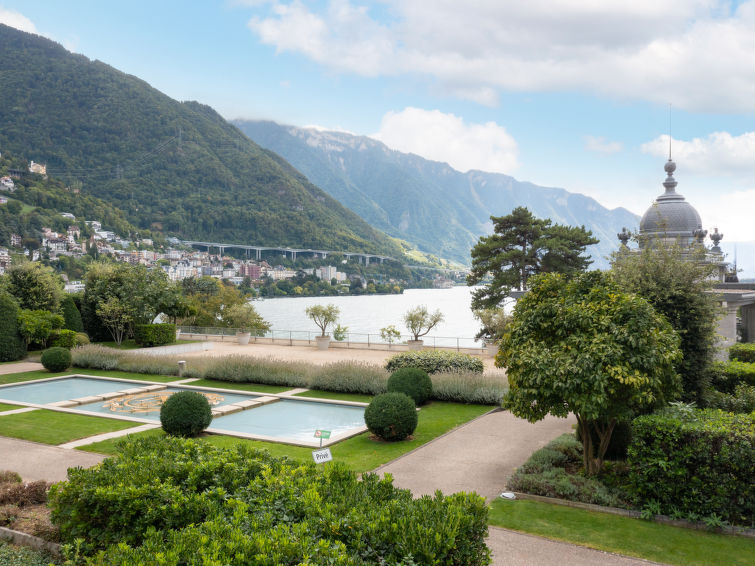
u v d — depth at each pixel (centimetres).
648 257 1320
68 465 1155
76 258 14362
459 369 2047
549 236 3547
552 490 943
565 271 3319
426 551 502
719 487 821
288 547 483
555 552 732
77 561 620
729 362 1686
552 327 1025
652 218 3841
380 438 1373
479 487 995
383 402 1353
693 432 841
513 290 3569
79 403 1870
